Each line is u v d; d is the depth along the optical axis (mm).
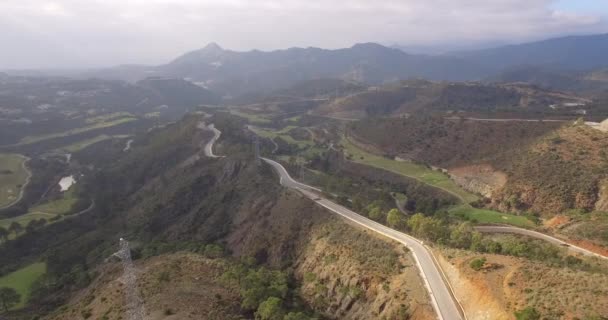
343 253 88688
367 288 74812
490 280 60875
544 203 123375
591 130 143500
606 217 105812
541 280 57375
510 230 110250
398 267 74938
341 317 74250
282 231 111812
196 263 90750
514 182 136625
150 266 90250
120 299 74188
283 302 76562
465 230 90375
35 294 106625
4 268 126562
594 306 48969
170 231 135500
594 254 90625
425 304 62000
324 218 107000
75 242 142500
